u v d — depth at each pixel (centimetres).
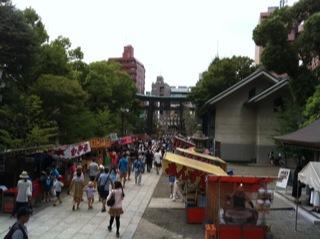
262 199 1444
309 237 1575
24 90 3156
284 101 4028
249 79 4734
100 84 5053
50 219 1722
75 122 3412
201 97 5850
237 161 4850
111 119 5278
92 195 1955
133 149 3934
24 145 2381
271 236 1489
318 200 2014
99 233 1539
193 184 1769
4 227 1520
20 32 2864
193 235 1562
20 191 1593
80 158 2861
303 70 3278
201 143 4619
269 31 3266
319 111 2481
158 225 1703
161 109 12450
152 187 2736
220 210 1438
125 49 15600
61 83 3189
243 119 4878
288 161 4372
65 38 4747
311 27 2969
